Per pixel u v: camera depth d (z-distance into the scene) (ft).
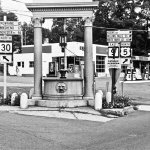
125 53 62.90
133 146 30.76
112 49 60.08
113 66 60.08
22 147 30.12
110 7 248.73
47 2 62.64
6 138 33.83
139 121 47.06
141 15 247.09
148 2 248.11
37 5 62.54
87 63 62.80
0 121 44.14
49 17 63.31
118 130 39.86
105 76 193.88
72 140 33.83
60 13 62.90
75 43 171.63
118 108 58.70
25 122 44.09
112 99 60.44
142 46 252.42
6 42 61.41
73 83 62.28
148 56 215.31
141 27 244.83
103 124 44.52
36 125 42.19
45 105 60.23
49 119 47.39
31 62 198.59
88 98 62.44
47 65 181.57
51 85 62.44
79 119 48.08
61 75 65.16
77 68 132.67
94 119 48.49
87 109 57.67
